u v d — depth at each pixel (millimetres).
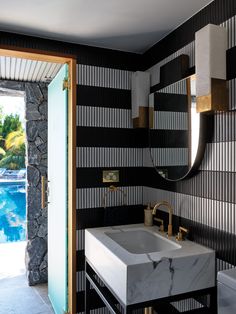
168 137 1847
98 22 1759
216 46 1341
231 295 1042
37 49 1948
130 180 2201
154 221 2080
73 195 2000
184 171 1677
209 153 1531
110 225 2084
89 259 1868
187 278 1405
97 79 2104
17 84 2805
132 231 1955
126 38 1996
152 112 2045
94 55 2109
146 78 2111
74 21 1744
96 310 2047
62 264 2148
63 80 2115
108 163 2123
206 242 1558
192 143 1601
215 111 1396
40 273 2895
